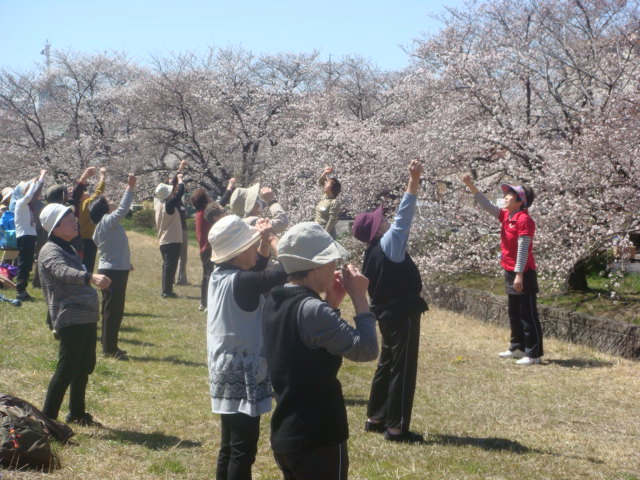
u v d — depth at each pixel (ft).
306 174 62.69
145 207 123.75
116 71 110.01
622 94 35.37
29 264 36.22
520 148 39.99
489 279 39.65
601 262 37.58
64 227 16.24
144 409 19.45
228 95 89.56
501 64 45.09
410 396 17.35
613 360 26.99
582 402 21.84
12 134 104.17
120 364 24.52
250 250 11.97
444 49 49.67
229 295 11.34
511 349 27.96
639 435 18.70
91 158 98.68
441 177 45.24
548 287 35.22
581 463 16.43
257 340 11.39
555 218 33.55
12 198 38.27
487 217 38.91
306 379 9.45
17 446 13.80
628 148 32.22
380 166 49.19
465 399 22.15
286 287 9.89
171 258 41.19
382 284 17.08
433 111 47.50
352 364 26.68
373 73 88.17
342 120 62.13
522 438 18.30
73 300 16.06
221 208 25.61
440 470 15.60
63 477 13.80
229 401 11.25
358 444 17.15
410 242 42.63
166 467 14.98
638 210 32.22
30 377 21.45
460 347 29.91
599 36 45.60
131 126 96.68
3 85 103.45
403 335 17.16
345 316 37.14
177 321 34.01
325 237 9.95
